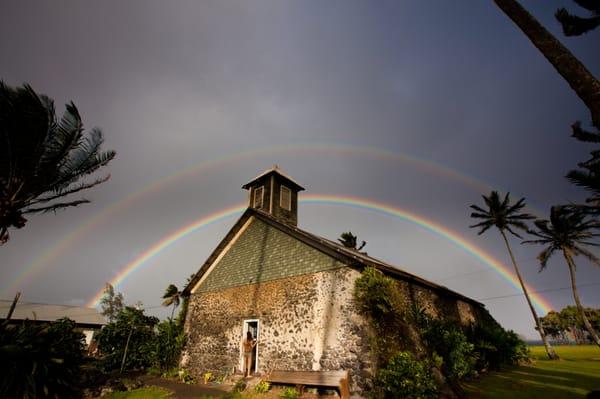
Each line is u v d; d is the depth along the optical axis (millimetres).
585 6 7824
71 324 13180
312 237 11727
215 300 14688
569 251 26906
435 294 14969
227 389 10648
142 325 18188
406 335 9766
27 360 7215
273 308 11766
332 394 8836
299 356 10203
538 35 4660
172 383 12180
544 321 70312
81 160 11102
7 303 31828
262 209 16469
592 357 23500
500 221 30312
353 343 9133
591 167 12203
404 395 7516
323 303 10375
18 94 8836
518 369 15844
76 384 8336
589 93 4098
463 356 12109
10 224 9289
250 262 13961
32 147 9430
